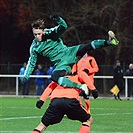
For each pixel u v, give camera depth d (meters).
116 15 65.75
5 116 31.89
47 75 54.16
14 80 61.09
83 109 17.14
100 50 67.44
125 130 24.98
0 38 74.12
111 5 65.44
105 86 59.22
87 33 68.06
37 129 17.03
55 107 16.88
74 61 17.23
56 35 17.14
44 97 17.31
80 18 65.62
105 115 33.34
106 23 67.12
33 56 17.50
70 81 17.02
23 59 73.94
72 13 65.81
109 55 67.44
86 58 20.72
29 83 57.38
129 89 52.44
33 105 41.56
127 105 42.84
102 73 59.97
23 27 70.44
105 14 66.31
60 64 17.16
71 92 16.95
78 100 17.00
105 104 43.88
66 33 67.19
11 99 50.38
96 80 59.59
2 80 61.34
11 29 72.81
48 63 66.44
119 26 66.50
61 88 17.09
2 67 62.16
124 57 68.25
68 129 25.08
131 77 51.88
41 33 17.14
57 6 66.75
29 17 68.31
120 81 49.97
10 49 74.25
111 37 16.34
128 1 66.19
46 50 17.22
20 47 73.75
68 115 17.19
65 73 17.12
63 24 16.95
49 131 24.20
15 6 70.31
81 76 17.17
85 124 17.34
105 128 25.72
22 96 54.22
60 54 17.17
